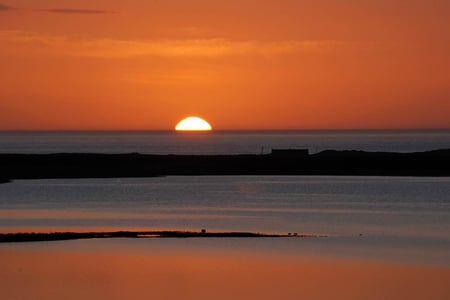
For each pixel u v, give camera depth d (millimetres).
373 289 125000
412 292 123000
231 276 133750
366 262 146625
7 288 124250
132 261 145875
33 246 161750
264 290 123938
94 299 117688
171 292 122500
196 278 131750
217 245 164125
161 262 145125
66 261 145875
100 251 155625
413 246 165375
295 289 124875
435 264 145000
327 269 139750
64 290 123438
